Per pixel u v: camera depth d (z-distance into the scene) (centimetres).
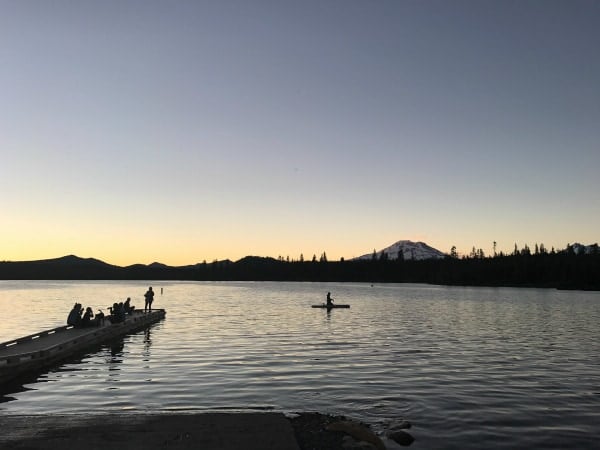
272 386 1870
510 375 2109
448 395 1753
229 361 2397
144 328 3938
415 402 1658
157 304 7406
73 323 3400
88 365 2294
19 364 2030
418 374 2111
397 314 5494
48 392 1772
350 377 2039
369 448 1148
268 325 4191
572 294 12131
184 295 10806
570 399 1711
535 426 1416
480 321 4738
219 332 3656
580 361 2475
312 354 2622
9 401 1650
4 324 4250
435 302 8100
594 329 4072
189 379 1983
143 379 1984
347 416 1498
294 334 3531
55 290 13862
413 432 1354
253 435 1163
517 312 6009
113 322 3678
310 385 1891
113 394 1742
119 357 2520
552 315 5575
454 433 1350
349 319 4816
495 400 1691
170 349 2791
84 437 1136
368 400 1680
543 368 2278
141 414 1338
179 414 1330
